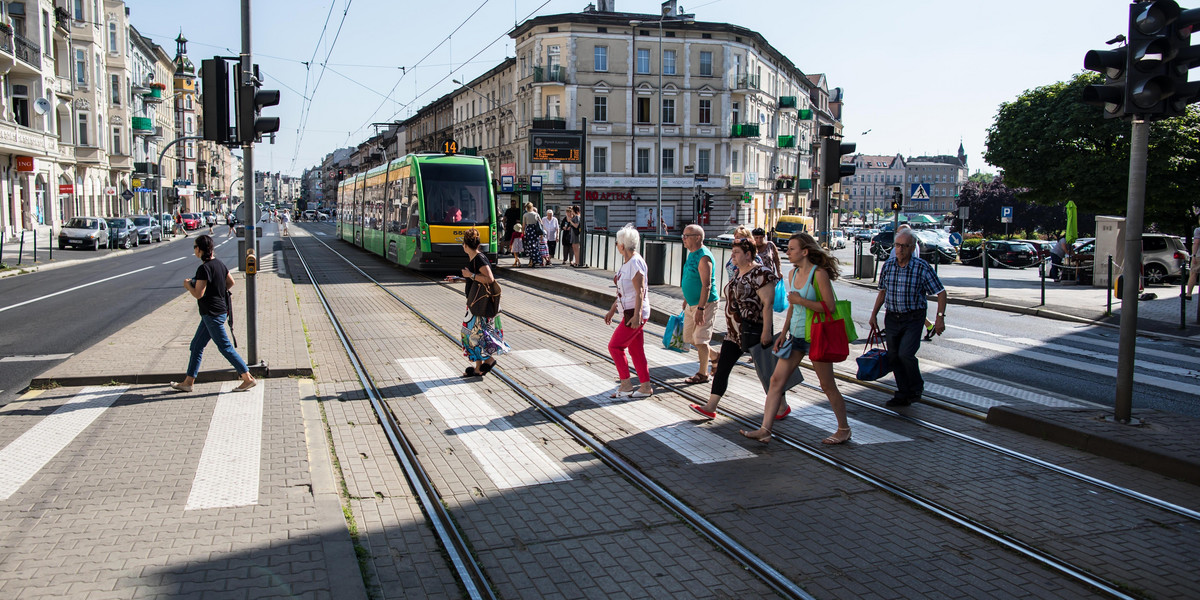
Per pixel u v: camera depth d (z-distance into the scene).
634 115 52.34
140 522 4.65
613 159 52.16
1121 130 35.62
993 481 5.65
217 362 9.12
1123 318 6.61
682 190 53.72
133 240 41.47
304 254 32.59
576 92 50.97
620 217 52.38
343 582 3.90
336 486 5.43
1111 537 4.70
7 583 3.83
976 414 7.42
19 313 14.69
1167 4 5.97
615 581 4.14
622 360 8.15
